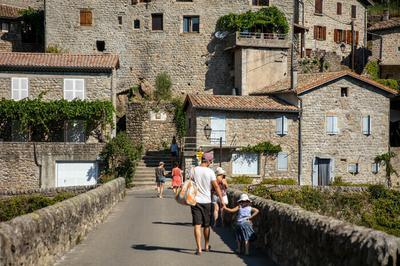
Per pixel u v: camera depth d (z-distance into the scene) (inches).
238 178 1706.4
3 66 1707.7
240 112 1754.4
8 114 1692.9
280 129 1786.4
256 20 2196.1
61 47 2260.1
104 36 2277.3
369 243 280.2
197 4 2272.4
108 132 1736.0
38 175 1651.1
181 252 543.8
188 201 528.7
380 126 1883.6
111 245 580.1
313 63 2423.7
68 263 479.8
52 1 2261.3
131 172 1652.3
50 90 1737.2
